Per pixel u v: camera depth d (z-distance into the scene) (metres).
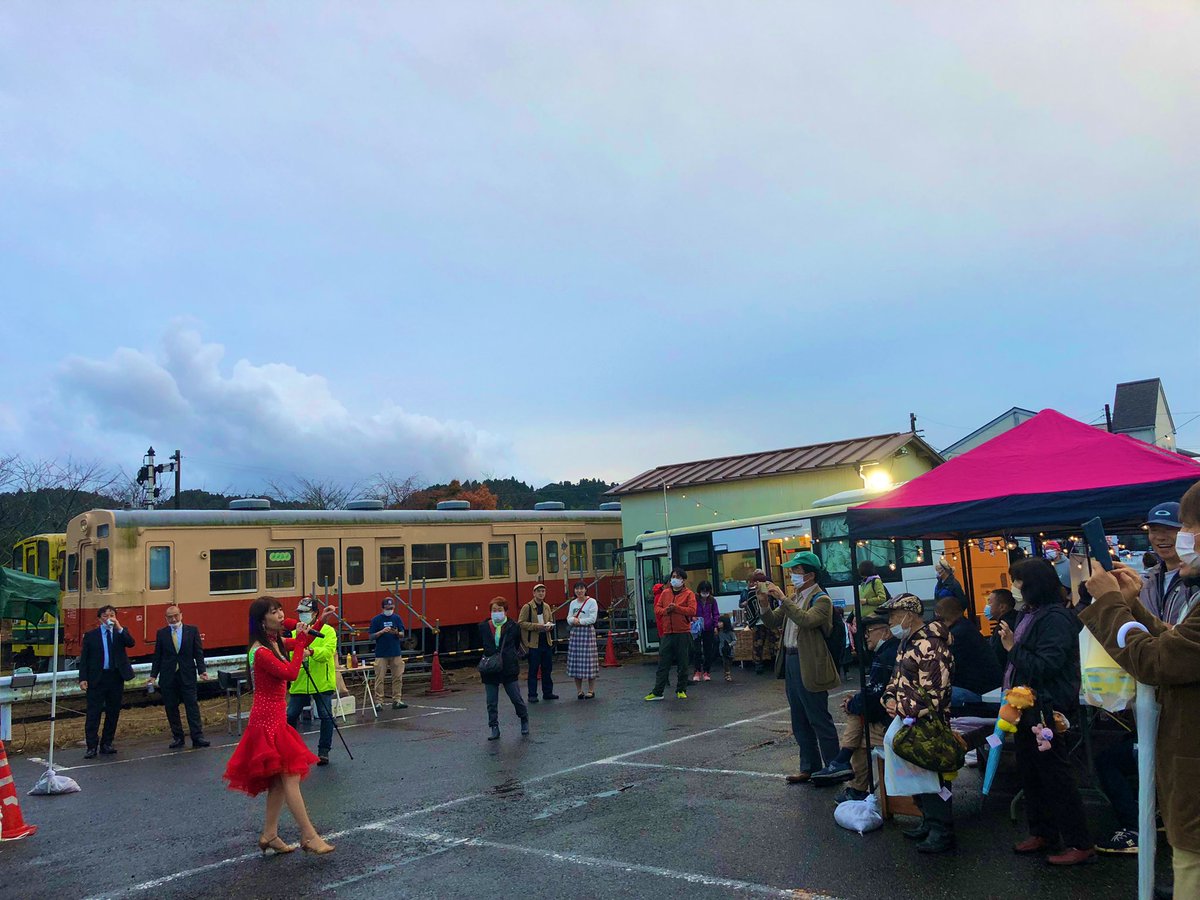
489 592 21.47
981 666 6.50
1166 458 6.61
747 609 16.16
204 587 17.31
